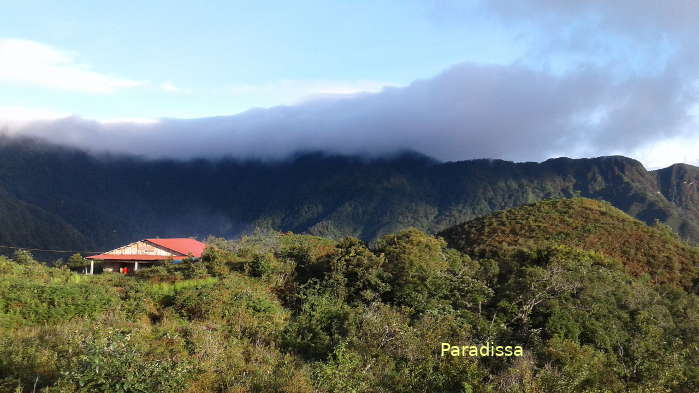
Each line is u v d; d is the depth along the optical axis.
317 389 10.27
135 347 9.69
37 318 13.82
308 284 20.80
